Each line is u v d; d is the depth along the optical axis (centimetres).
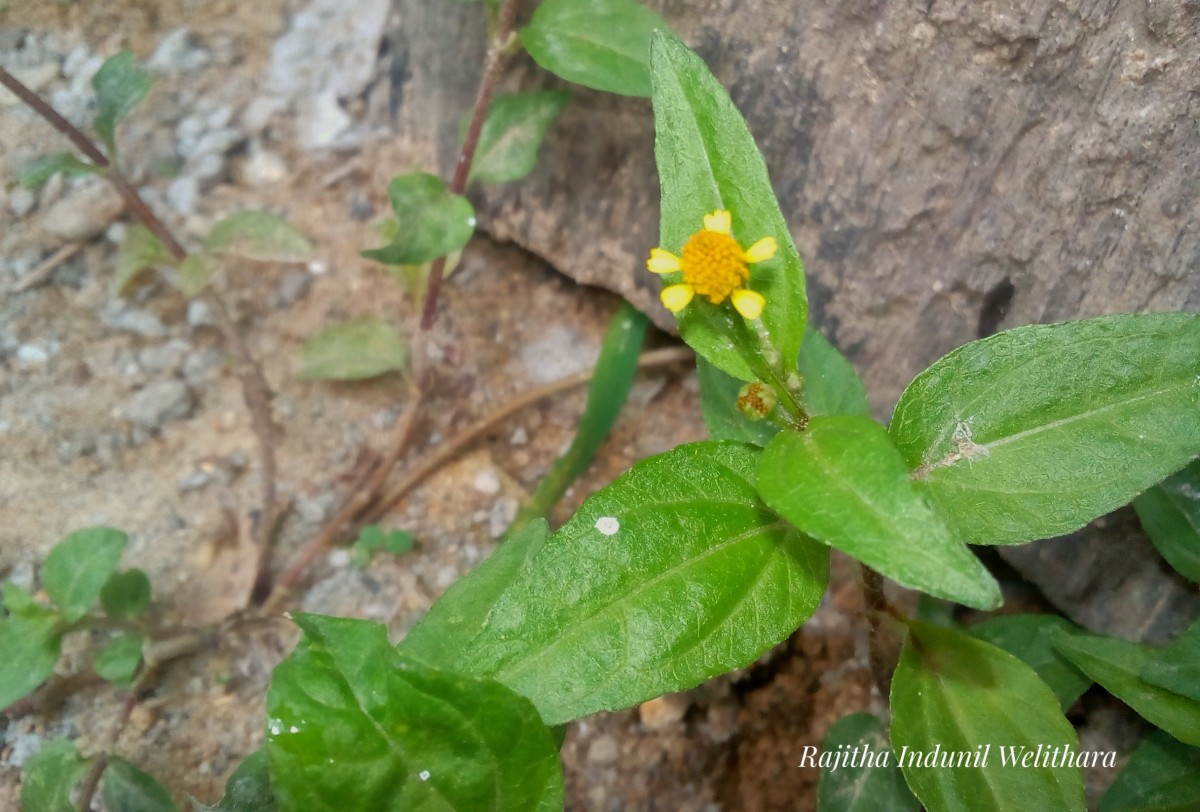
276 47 21
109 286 18
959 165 14
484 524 17
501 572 11
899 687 11
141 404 17
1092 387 10
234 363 18
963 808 11
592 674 10
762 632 10
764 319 11
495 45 14
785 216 15
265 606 16
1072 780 11
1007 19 12
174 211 19
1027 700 11
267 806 11
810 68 14
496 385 18
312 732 9
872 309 15
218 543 17
